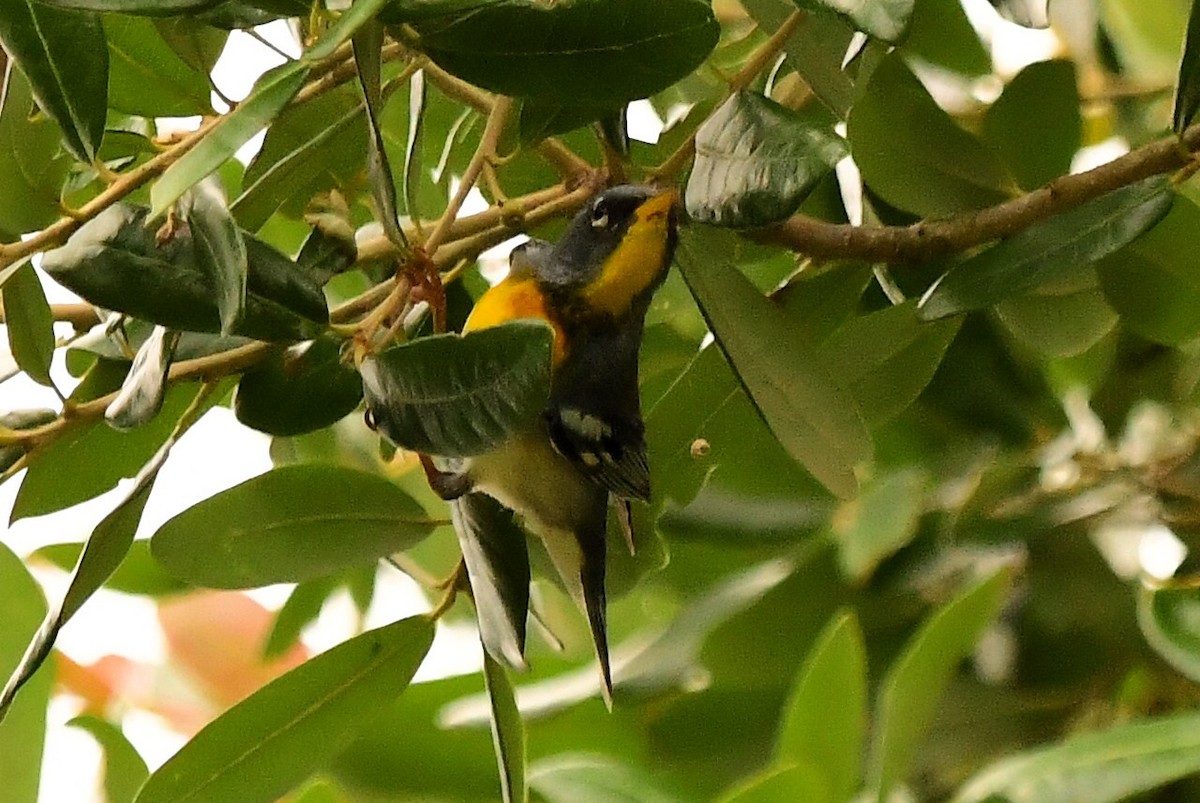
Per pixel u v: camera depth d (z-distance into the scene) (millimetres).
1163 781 3938
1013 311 4812
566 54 3164
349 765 5410
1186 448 5379
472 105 4016
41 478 4219
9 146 3312
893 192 4562
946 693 5559
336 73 3490
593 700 5590
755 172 3293
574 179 4328
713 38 3154
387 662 4160
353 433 5504
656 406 4672
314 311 3367
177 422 4348
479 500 4133
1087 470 5516
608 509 4719
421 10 2906
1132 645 5488
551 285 4355
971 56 5195
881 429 5770
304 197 4402
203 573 4074
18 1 3086
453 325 4691
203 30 3740
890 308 4477
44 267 3264
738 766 5539
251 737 4031
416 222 3555
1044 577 5598
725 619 5480
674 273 5094
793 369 3980
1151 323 4590
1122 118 5906
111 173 3309
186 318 3279
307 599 5551
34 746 4762
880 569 5547
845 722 4281
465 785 5426
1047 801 3988
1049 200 3941
